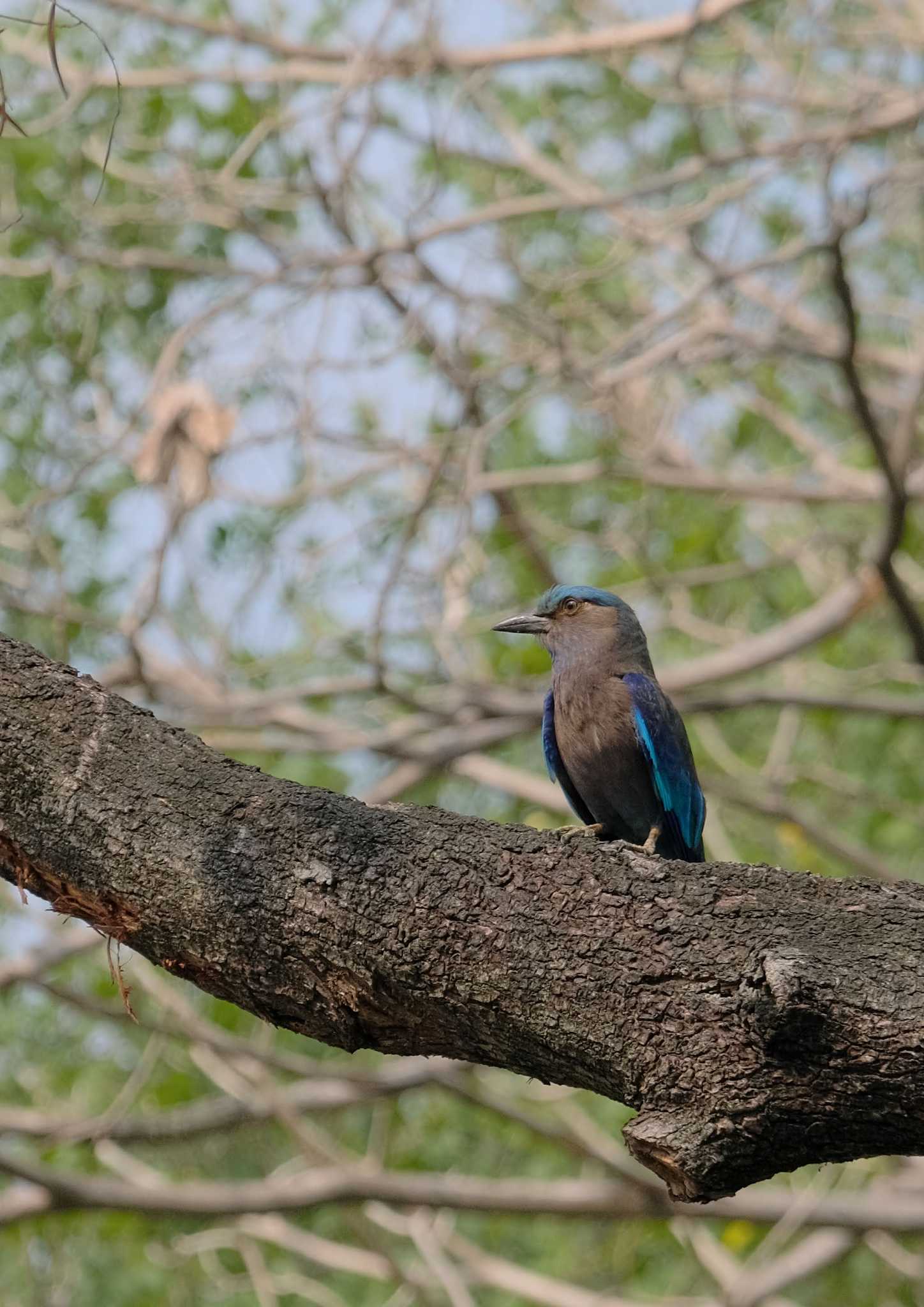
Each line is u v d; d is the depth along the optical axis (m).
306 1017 4.84
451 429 15.23
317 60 16.47
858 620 18.67
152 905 4.89
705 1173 4.29
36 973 14.82
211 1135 16.91
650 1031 4.42
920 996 4.24
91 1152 16.22
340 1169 14.94
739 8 16.25
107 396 15.27
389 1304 15.64
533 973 4.55
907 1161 16.19
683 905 4.58
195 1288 17.17
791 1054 4.27
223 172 15.21
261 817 4.89
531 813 19.08
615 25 17.53
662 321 15.21
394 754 15.94
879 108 15.98
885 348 20.44
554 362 15.94
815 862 16.78
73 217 15.82
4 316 15.32
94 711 5.18
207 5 16.31
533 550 17.28
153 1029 14.77
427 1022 4.72
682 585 17.86
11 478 15.78
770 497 17.42
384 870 4.74
